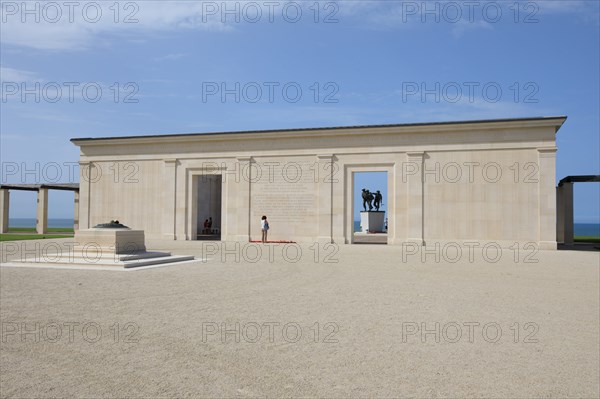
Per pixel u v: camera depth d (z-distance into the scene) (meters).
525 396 6.26
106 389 6.38
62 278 16.09
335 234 35.16
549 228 31.02
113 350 8.05
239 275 17.11
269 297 12.79
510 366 7.41
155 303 11.85
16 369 7.13
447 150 33.12
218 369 7.18
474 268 19.83
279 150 36.53
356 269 19.16
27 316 10.36
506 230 31.78
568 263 22.16
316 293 13.44
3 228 48.56
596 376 7.00
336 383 6.65
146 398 6.10
